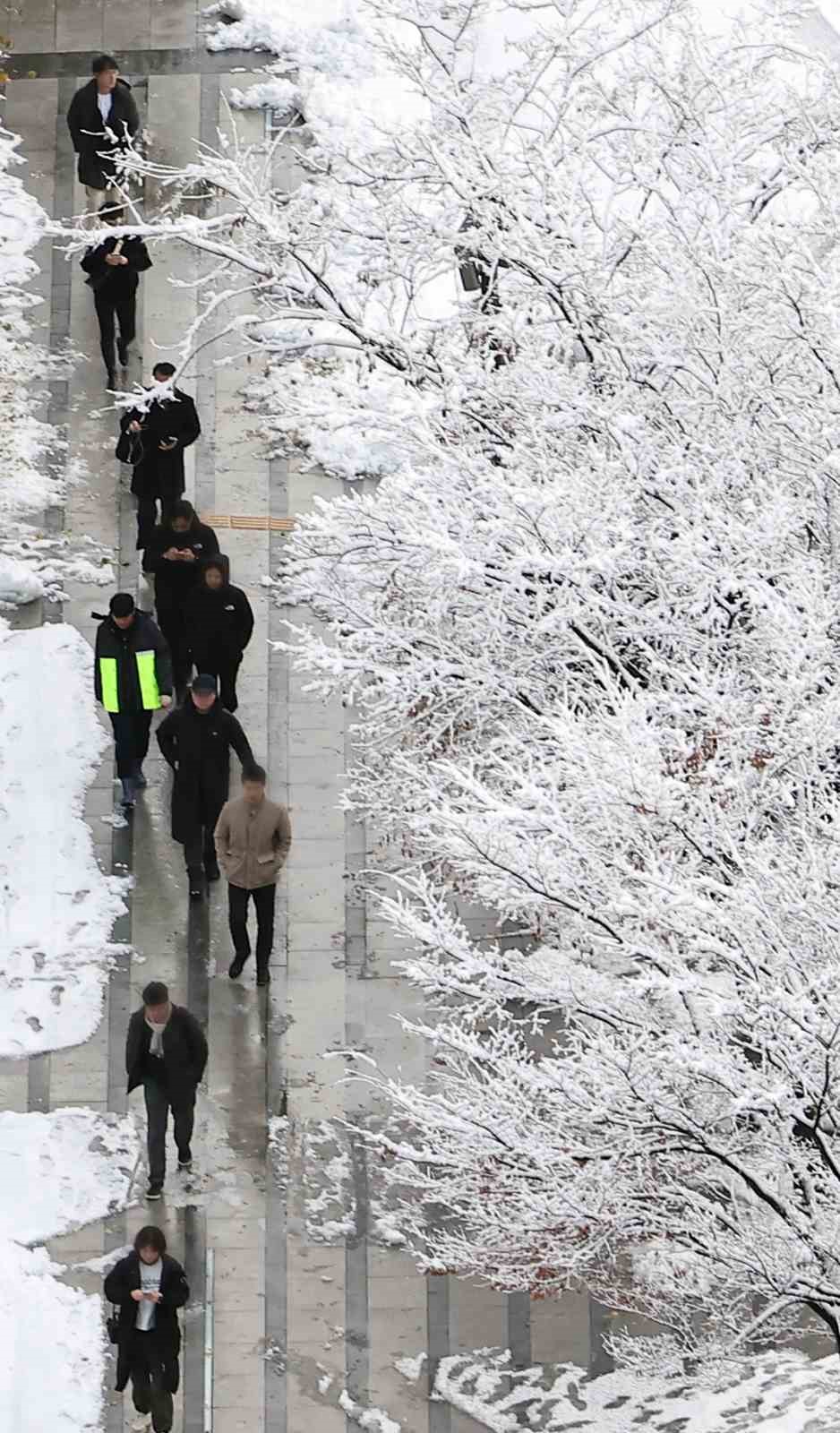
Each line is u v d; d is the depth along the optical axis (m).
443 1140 54.81
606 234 63.00
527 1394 60.25
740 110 64.69
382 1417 59.88
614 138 67.62
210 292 85.50
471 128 64.69
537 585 56.47
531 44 66.56
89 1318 61.50
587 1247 52.12
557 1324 62.12
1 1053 67.62
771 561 55.53
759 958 48.16
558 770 50.97
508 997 52.03
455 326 63.53
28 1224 63.44
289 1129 66.12
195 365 85.38
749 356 59.66
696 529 54.16
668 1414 58.69
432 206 74.00
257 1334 61.59
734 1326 54.31
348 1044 68.19
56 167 91.75
